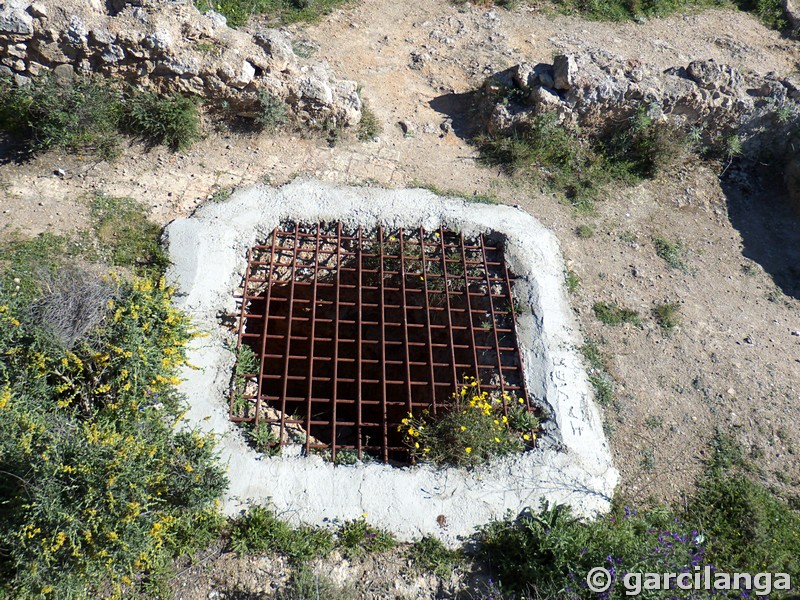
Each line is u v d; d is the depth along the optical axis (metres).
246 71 8.74
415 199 8.88
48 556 5.27
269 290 7.93
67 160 8.39
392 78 10.44
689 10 12.80
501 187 9.30
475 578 6.27
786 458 7.28
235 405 7.07
